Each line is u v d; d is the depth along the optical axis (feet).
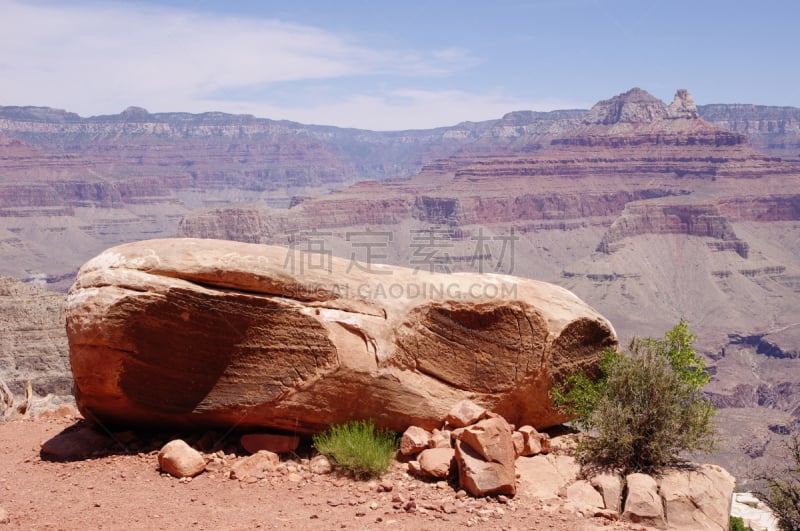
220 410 38.22
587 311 42.65
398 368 39.09
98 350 36.60
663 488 34.32
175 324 37.22
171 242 38.42
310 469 35.96
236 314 37.68
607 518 32.07
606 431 36.86
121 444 39.75
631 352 39.60
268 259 38.42
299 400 38.01
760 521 47.32
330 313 38.60
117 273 36.86
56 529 28.35
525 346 41.27
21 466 37.04
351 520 29.84
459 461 33.91
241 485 34.09
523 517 31.07
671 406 36.94
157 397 38.17
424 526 29.37
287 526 28.99
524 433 38.96
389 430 39.47
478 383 40.96
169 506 31.24
